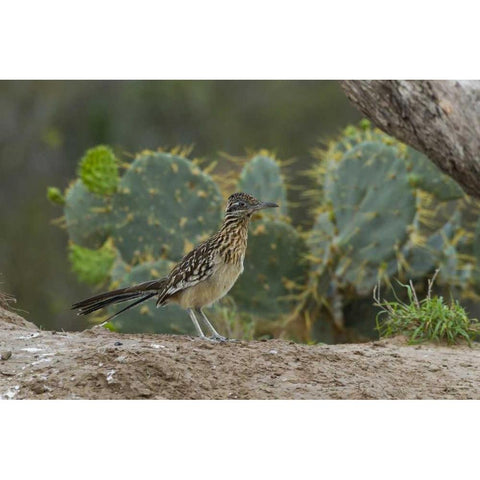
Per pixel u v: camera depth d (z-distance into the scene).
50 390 8.31
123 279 14.67
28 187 23.48
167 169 15.42
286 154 23.97
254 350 9.35
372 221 15.33
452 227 16.55
